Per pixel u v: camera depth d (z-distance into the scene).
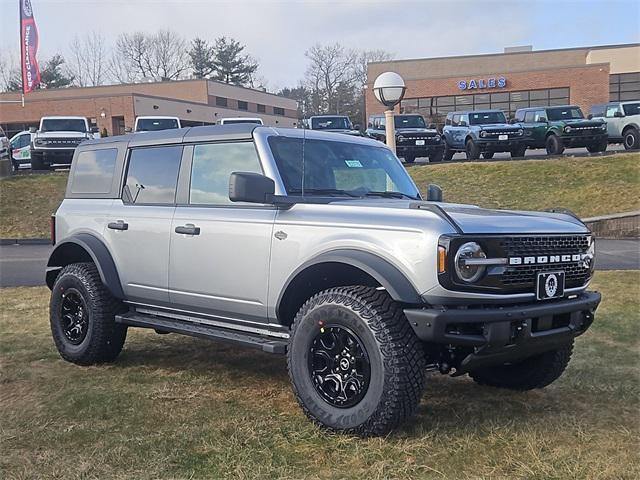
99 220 5.75
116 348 5.73
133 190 5.59
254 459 3.69
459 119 24.12
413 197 5.30
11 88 68.94
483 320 3.73
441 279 3.69
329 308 3.98
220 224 4.75
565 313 4.13
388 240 3.91
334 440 3.90
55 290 5.91
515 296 3.91
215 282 4.79
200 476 3.51
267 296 4.47
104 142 6.01
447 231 3.74
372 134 23.25
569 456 3.71
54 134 23.81
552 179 19.39
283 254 4.36
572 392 4.91
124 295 5.56
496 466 3.58
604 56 42.34
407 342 3.78
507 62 42.97
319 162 4.92
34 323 7.51
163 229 5.16
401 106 43.38
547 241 4.10
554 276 4.09
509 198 18.41
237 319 4.79
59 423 4.30
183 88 56.00
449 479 3.44
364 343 3.84
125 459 3.73
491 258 3.82
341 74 79.19
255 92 63.69
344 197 4.79
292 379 4.17
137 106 45.72
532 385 4.87
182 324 5.17
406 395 3.75
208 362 5.87
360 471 3.53
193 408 4.58
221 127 5.07
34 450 3.88
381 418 3.78
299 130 5.08
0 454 3.82
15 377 5.38
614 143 24.11
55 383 5.21
